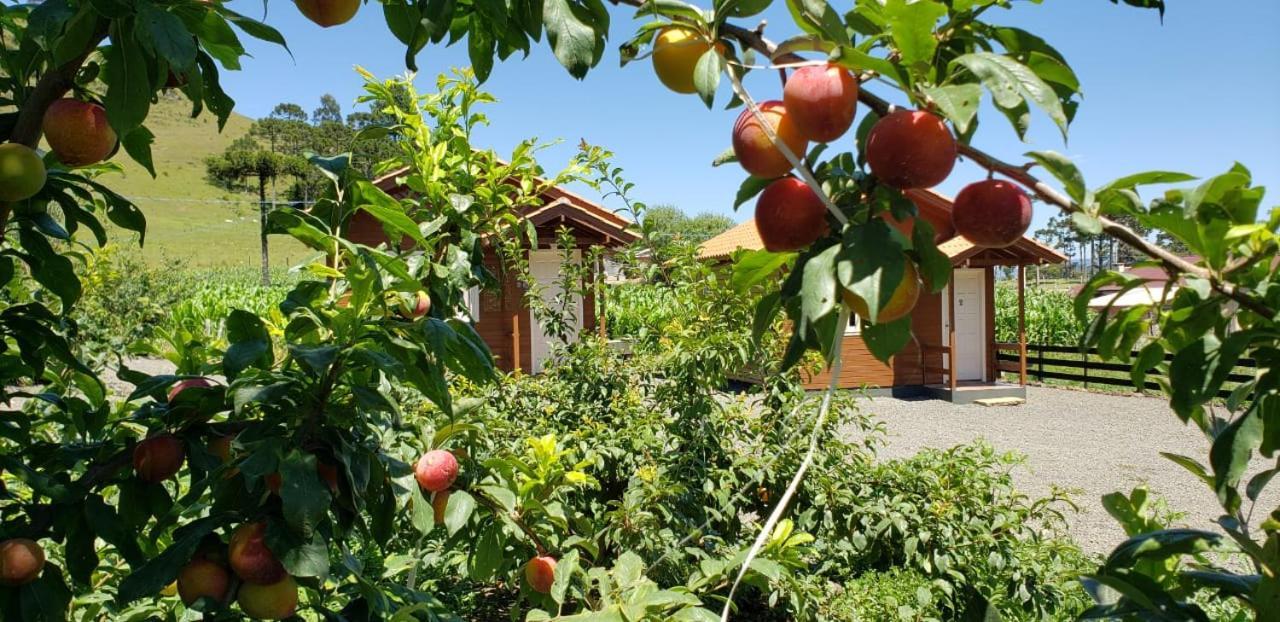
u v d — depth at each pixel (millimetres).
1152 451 9555
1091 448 9711
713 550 3754
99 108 1254
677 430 4262
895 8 724
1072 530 6410
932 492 4023
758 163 836
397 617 1415
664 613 1602
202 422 1493
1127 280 1017
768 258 926
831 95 751
